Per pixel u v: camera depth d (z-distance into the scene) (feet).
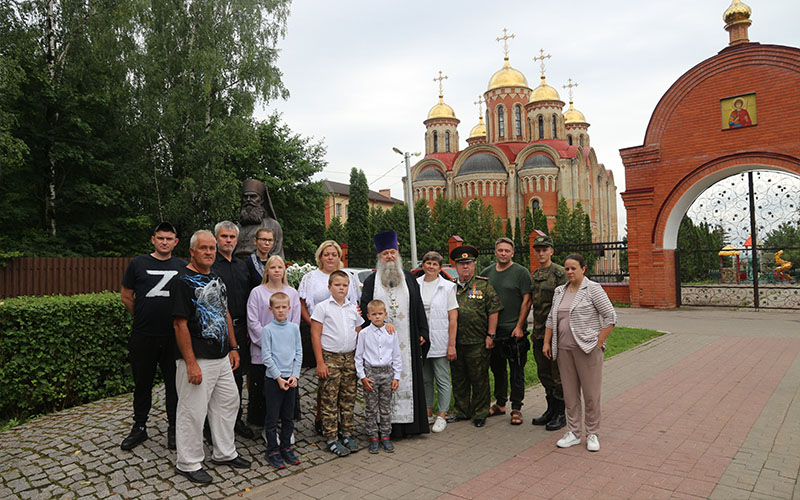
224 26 67.26
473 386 18.31
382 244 17.89
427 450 15.90
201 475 13.60
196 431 13.74
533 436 16.96
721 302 62.03
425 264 18.76
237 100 68.03
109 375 21.91
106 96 59.88
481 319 18.20
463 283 19.06
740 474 13.16
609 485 12.80
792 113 48.14
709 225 54.24
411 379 17.03
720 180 53.62
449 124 194.90
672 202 54.34
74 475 13.74
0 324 19.10
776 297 55.72
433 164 183.01
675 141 54.39
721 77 51.88
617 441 16.02
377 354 16.24
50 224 59.16
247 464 14.64
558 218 146.20
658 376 24.85
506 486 12.96
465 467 14.37
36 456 14.94
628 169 57.31
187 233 66.59
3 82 47.19
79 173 61.46
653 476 13.24
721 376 24.32
